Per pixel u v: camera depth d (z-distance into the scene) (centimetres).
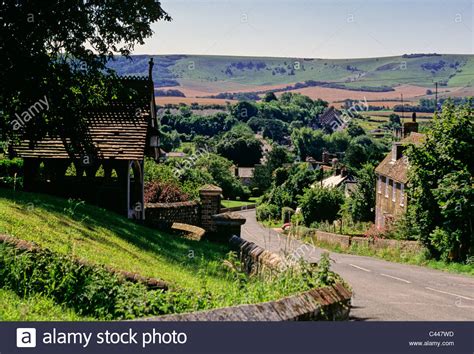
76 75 2362
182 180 4769
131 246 1655
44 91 2253
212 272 1580
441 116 3203
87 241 1493
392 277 2389
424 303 1666
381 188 5634
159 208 2916
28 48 2159
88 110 2642
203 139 11225
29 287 947
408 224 3653
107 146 2503
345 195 6912
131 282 1049
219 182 9894
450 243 2952
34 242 1134
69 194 2547
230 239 2206
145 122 2622
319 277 1011
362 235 4641
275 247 2836
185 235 2414
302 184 8356
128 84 2759
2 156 3359
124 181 2539
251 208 9638
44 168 2792
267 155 11294
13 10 2134
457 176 2975
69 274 971
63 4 2191
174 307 941
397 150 5356
